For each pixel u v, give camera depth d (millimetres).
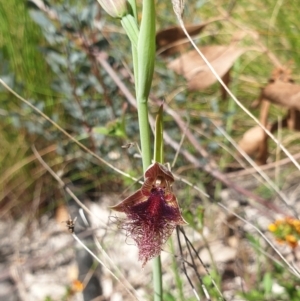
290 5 279
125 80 242
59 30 228
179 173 235
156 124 107
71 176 261
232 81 262
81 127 248
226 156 252
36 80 264
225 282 200
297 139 254
